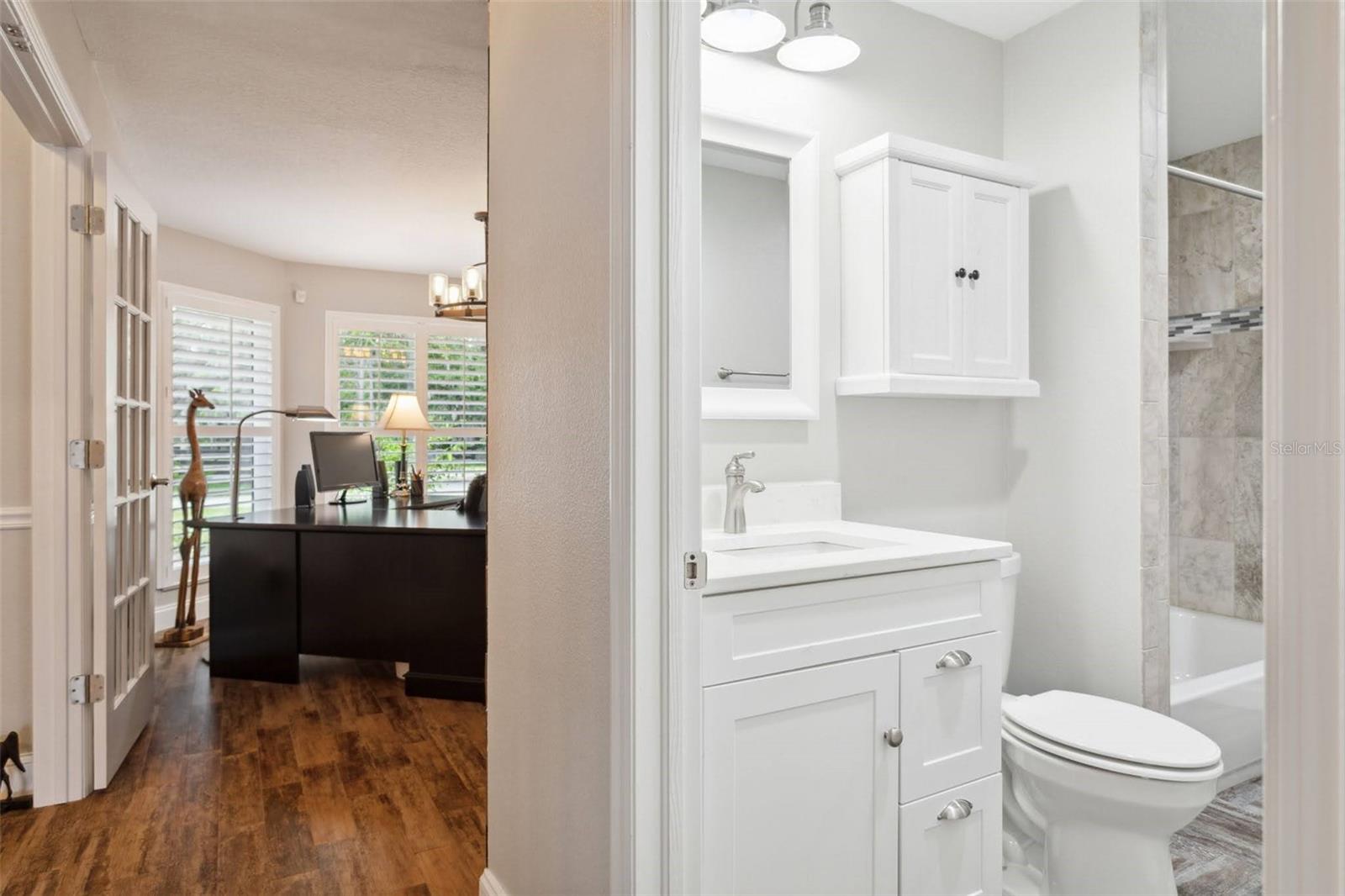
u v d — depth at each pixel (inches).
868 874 60.7
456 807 95.4
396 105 124.2
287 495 226.1
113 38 102.5
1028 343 93.6
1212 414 122.6
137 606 116.4
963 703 66.7
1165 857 67.6
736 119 82.3
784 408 85.1
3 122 97.2
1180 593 126.4
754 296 84.4
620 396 47.4
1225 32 96.8
